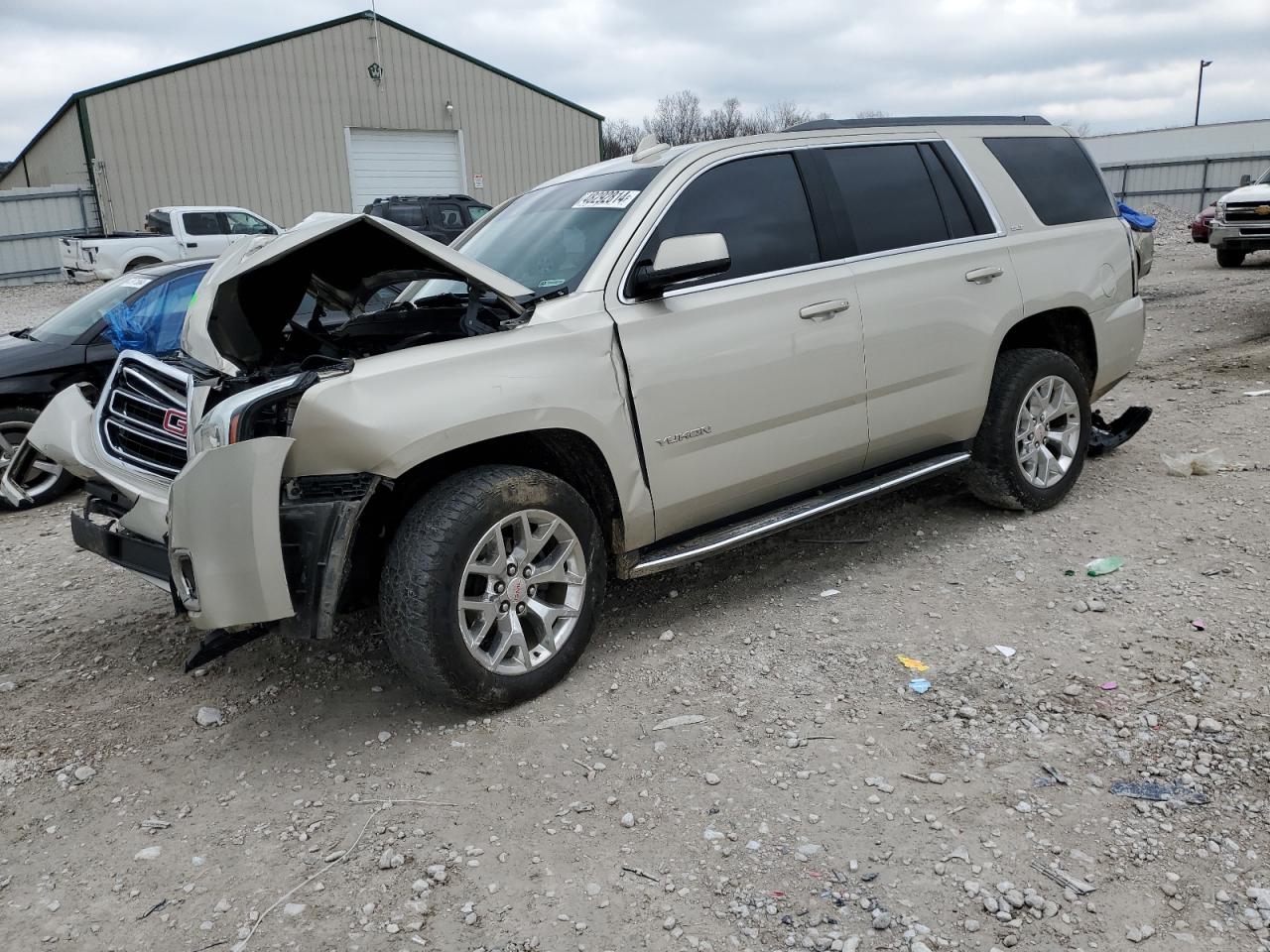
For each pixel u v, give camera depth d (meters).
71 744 3.37
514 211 4.43
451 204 20.23
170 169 24.56
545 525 3.36
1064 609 3.86
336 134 26.36
